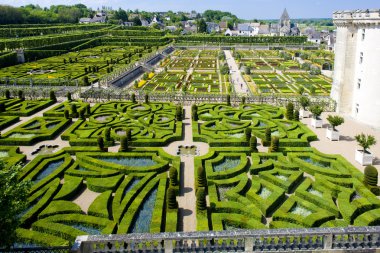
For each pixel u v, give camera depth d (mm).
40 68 110938
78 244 20469
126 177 37312
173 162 41219
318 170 38406
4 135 49844
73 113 60375
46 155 42500
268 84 95875
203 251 21766
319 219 28984
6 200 18609
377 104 55094
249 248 21734
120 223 29047
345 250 21859
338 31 63906
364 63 56656
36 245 25938
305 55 154000
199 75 108062
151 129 52844
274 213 30188
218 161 41875
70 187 34812
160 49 170750
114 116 59156
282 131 51625
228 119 57688
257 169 39000
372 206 31328
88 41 184750
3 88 78688
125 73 100625
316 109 55969
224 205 31188
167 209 30891
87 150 44750
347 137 51781
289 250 21859
